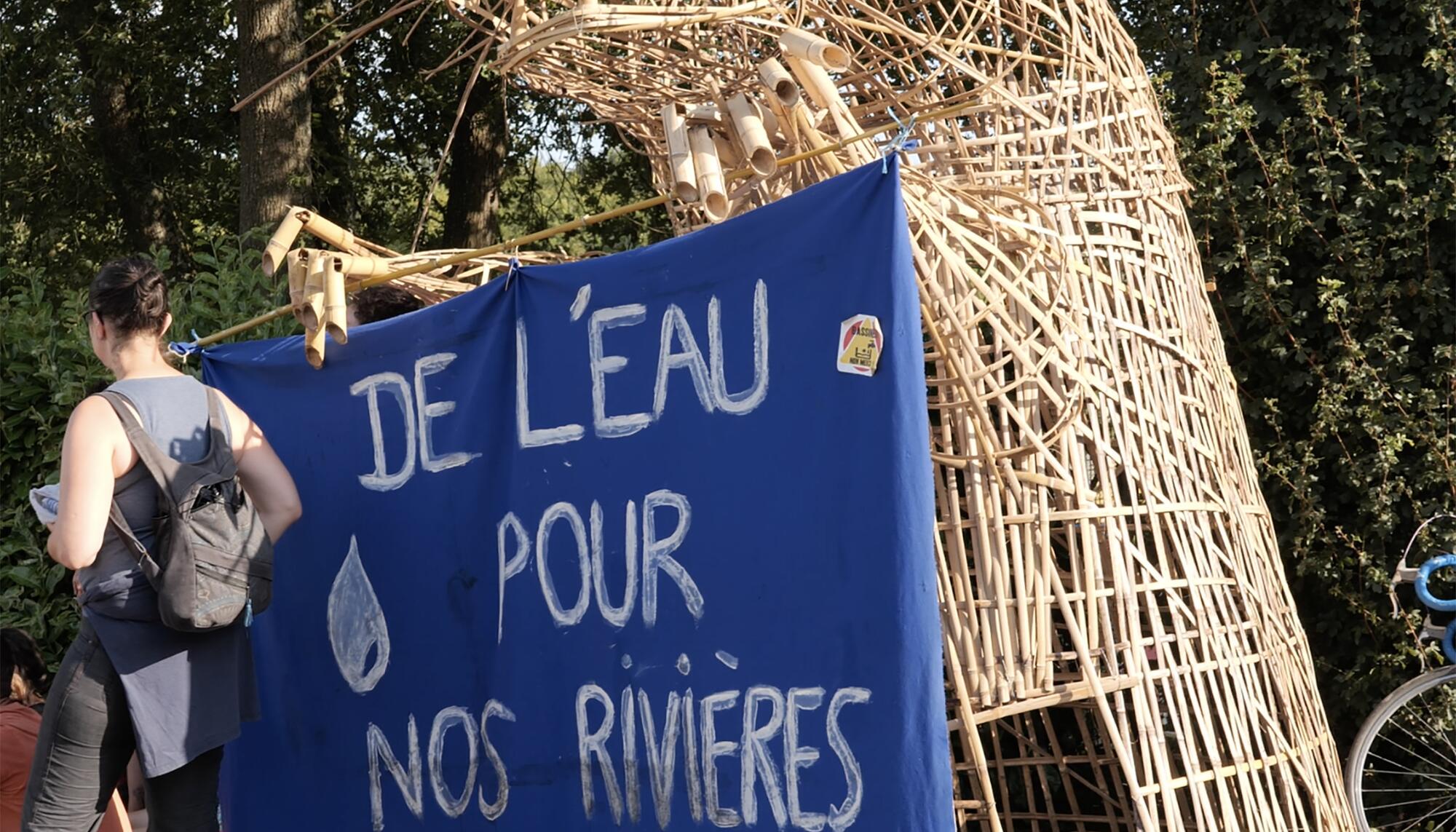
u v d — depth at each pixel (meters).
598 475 3.04
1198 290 4.04
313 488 3.72
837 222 2.63
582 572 3.05
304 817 3.65
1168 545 3.62
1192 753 3.34
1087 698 3.56
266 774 3.76
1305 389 5.27
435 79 13.43
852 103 3.92
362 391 3.62
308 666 3.68
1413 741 4.97
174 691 2.92
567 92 3.69
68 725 2.86
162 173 14.62
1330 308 5.07
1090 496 3.33
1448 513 4.88
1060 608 3.22
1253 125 5.25
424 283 4.04
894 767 2.46
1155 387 3.62
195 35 13.45
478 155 13.74
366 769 3.52
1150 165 3.89
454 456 3.38
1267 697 3.62
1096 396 3.43
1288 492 5.20
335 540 3.65
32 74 13.66
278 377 3.83
